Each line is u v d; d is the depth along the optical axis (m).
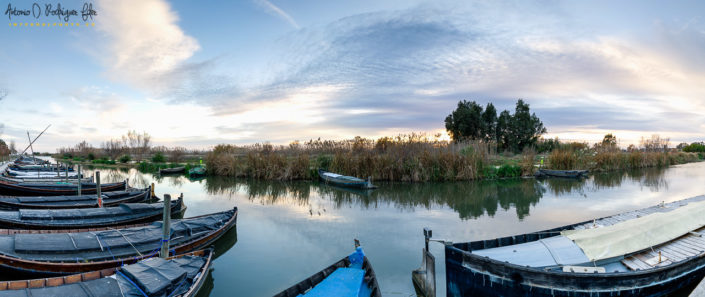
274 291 11.43
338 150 41.88
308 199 27.98
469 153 38.41
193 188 34.56
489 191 30.98
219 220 16.91
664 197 27.61
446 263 10.38
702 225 12.82
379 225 19.23
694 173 45.19
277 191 32.41
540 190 31.39
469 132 66.06
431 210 23.31
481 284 9.56
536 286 8.88
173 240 13.94
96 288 8.63
